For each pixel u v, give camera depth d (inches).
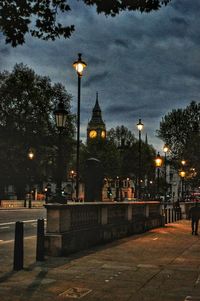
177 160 2498.8
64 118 565.0
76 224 554.6
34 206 2283.5
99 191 778.2
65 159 2694.4
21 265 410.0
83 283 353.4
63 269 414.0
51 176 2908.5
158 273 401.4
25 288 333.1
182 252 560.7
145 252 553.3
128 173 3799.2
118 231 722.8
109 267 429.7
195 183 2714.1
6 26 320.2
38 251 463.2
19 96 2501.2
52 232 499.2
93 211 615.5
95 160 778.8
